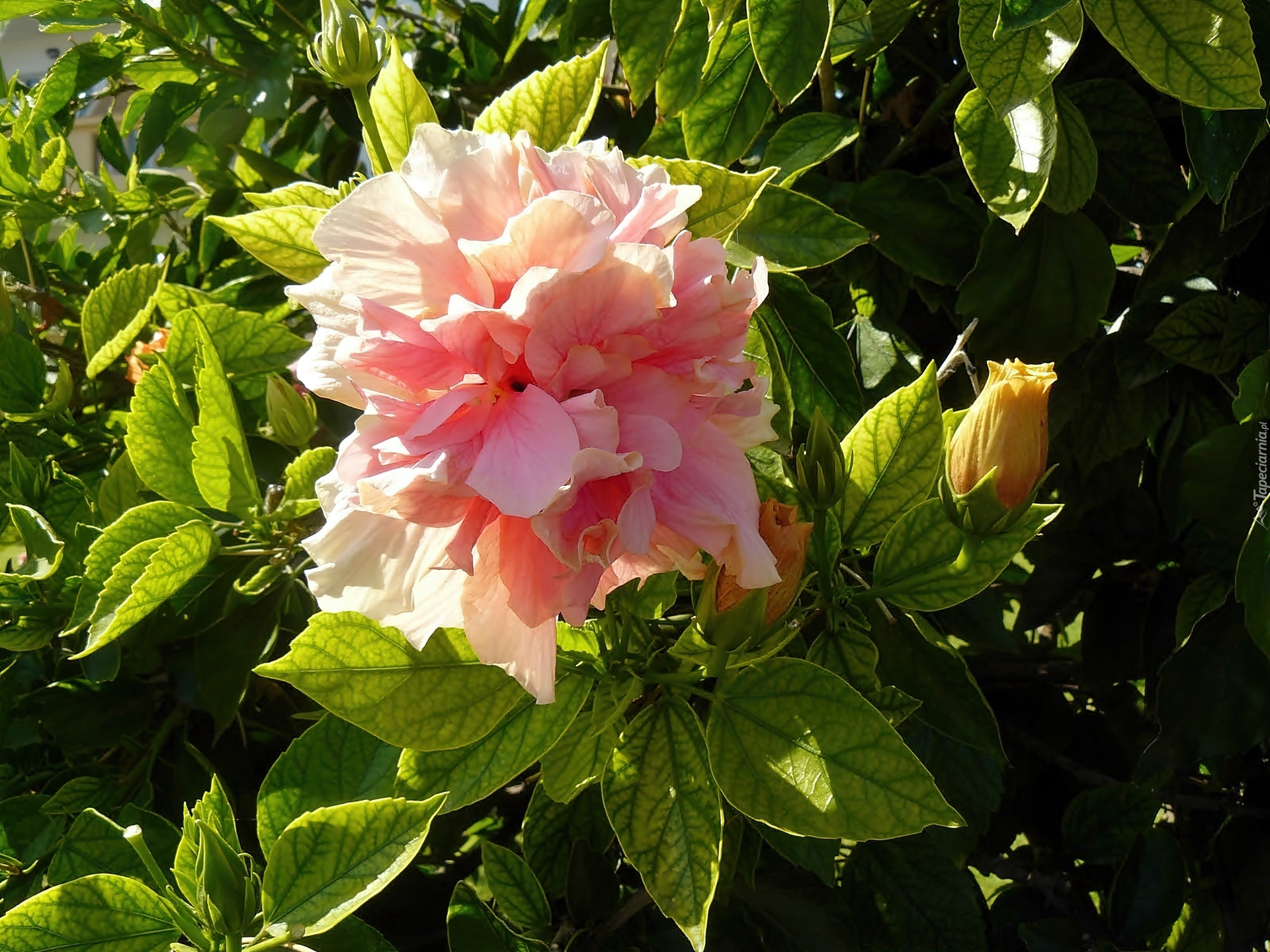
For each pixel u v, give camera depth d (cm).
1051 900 54
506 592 29
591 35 55
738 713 33
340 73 34
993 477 34
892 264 53
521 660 29
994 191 40
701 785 33
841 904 48
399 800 32
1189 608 48
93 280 66
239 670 44
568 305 26
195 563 41
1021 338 46
